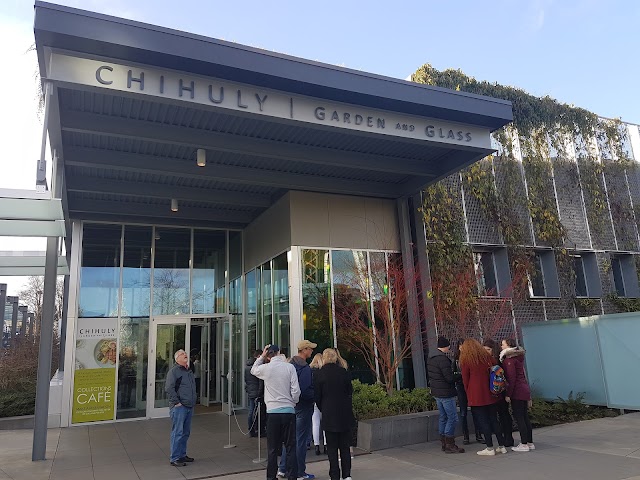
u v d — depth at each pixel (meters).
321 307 11.35
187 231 14.43
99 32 6.50
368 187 12.22
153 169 9.88
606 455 7.02
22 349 20.03
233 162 10.54
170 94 7.18
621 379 10.59
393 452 7.88
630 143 18.08
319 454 8.00
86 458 8.21
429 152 10.70
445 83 14.76
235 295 14.66
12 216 7.81
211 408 14.02
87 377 12.35
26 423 11.80
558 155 16.36
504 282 14.42
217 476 6.88
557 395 11.84
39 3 6.27
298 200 11.70
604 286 16.06
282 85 7.89
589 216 16.41
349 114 8.54
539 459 6.95
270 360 7.12
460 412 8.62
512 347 7.89
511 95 15.90
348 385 6.30
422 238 12.62
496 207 14.70
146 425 11.73
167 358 13.39
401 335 11.97
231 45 7.35
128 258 13.54
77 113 8.07
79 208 12.29
